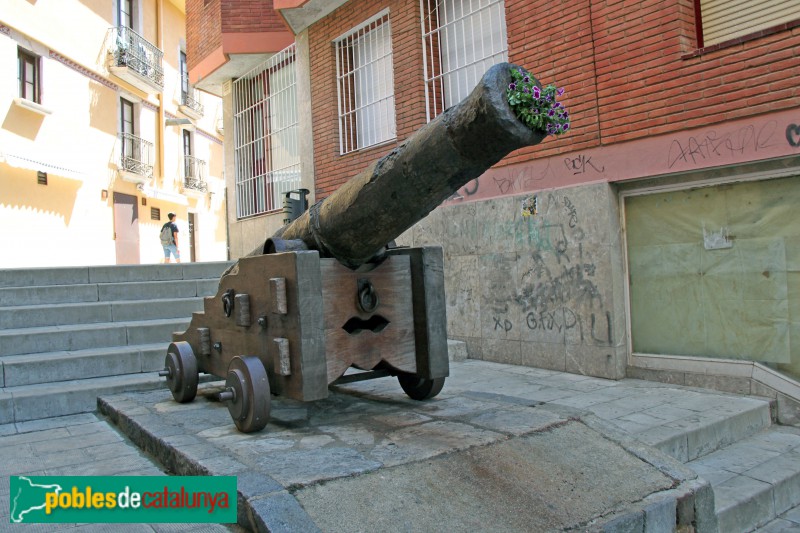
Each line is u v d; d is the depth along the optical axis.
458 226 7.06
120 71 17.66
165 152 21.11
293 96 10.24
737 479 3.75
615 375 5.60
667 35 5.25
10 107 13.40
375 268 3.80
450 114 2.78
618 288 5.68
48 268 7.23
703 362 5.26
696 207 5.33
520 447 3.16
